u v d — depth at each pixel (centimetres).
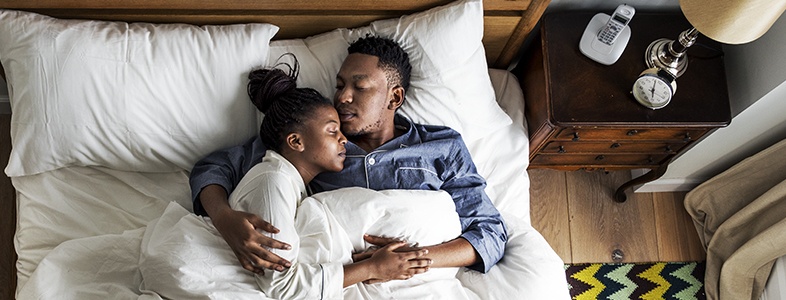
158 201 174
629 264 231
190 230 152
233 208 157
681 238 236
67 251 158
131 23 179
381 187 175
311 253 154
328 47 184
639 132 193
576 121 185
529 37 211
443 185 181
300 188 163
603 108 186
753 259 210
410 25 180
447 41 179
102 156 172
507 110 205
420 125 184
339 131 166
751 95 192
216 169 167
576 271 229
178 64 172
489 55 210
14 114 169
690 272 231
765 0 153
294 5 180
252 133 179
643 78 184
